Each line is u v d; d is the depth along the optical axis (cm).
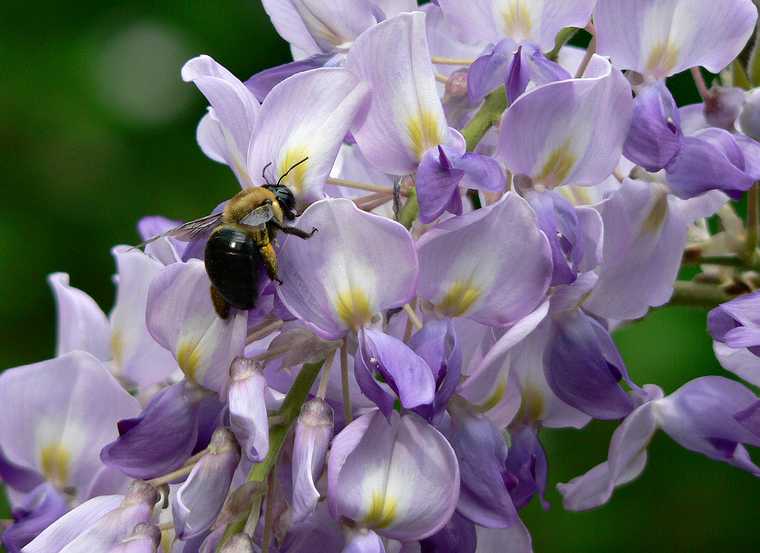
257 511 48
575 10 50
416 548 50
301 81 49
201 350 50
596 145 50
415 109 50
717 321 50
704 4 50
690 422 53
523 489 52
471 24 51
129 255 56
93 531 49
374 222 48
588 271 51
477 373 49
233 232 49
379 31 49
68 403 54
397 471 49
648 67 51
